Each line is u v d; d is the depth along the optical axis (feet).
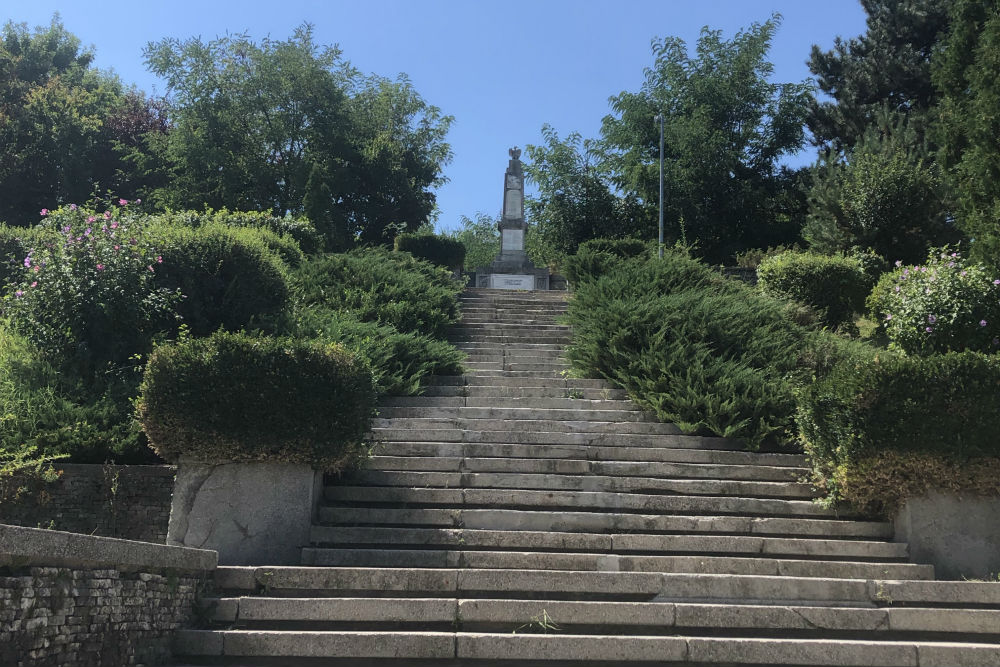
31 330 34.22
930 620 20.61
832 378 27.20
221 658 18.33
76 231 37.47
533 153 129.49
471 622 19.83
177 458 25.09
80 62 142.31
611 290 51.19
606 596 21.58
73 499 27.78
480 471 29.60
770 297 52.24
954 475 24.89
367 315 46.01
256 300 38.63
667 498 27.43
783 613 20.36
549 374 41.91
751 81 123.95
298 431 24.71
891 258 77.46
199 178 113.19
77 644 14.78
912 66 107.96
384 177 124.57
